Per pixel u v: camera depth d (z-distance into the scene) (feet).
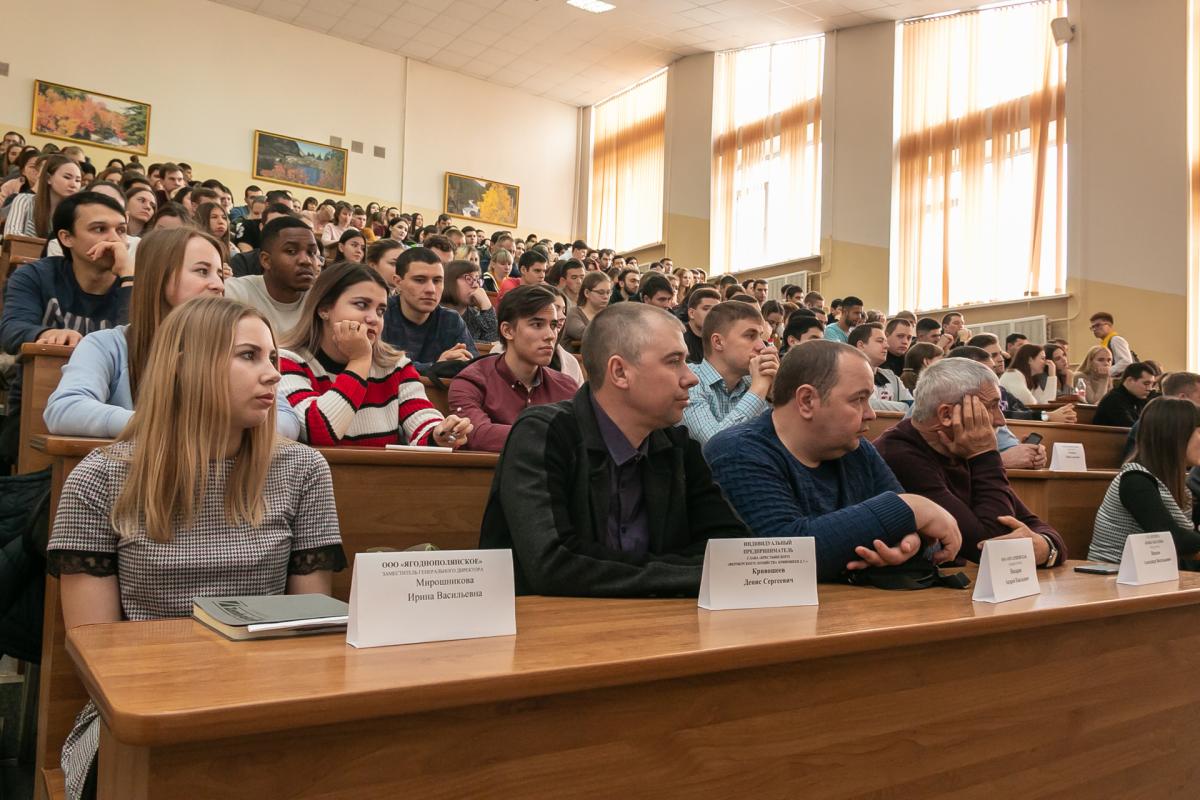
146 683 2.59
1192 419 10.07
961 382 7.23
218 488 4.69
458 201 47.73
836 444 6.12
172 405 4.63
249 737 2.45
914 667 3.97
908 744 3.93
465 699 2.71
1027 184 34.63
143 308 6.50
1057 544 6.86
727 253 44.04
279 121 42.75
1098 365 26.27
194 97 40.60
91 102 38.06
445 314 13.35
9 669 6.77
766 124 42.88
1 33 36.45
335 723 2.56
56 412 5.90
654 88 48.16
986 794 4.24
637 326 5.14
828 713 3.66
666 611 4.10
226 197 27.66
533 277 22.04
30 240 13.62
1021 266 34.58
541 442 5.04
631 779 3.12
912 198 37.63
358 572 3.22
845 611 4.22
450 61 47.09
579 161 52.24
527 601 4.36
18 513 5.60
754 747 3.43
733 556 4.26
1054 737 4.58
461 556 3.43
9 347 8.73
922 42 37.99
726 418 9.94
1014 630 4.39
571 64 47.11
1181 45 31.37
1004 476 7.62
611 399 5.23
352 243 19.98
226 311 4.74
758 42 42.91
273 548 4.80
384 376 8.43
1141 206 31.83
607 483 5.14
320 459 5.17
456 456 6.95
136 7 39.37
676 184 45.50
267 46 42.57
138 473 4.54
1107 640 4.92
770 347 10.17
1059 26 33.47
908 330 20.81
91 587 4.46
